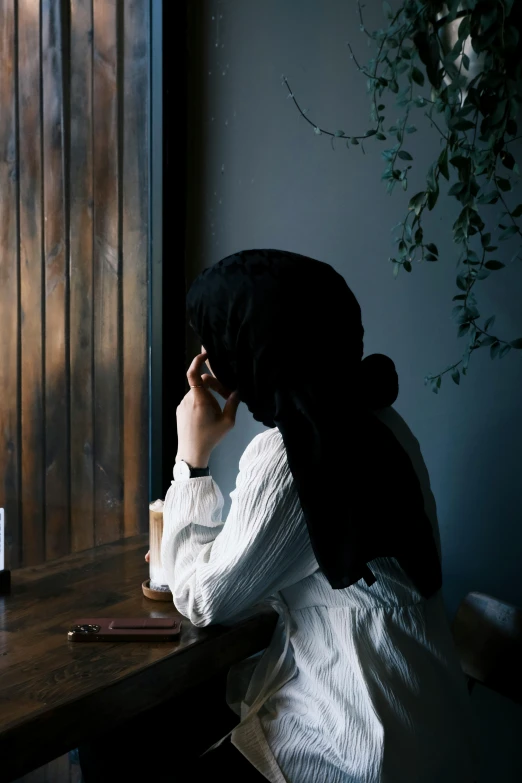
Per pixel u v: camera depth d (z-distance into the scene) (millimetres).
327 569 1023
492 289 1604
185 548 1244
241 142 1986
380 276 1776
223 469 2119
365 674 1064
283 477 1088
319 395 1066
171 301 2111
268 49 1903
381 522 1041
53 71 2098
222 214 2051
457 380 1562
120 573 1545
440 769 1084
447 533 1729
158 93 2018
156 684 1109
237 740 1119
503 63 1385
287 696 1145
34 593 1422
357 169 1784
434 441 1726
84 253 2160
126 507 2236
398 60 1527
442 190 1652
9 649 1162
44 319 2158
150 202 2098
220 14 1980
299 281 1097
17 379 2160
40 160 2115
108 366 2188
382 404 1187
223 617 1175
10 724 925
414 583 1092
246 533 1102
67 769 1792
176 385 2156
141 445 2211
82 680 1052
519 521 1620
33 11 2070
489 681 1364
